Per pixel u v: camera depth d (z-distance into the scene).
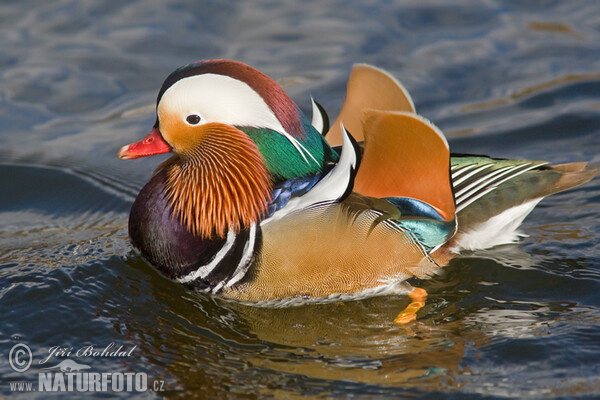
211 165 10.71
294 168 10.56
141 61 17.28
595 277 11.48
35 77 16.91
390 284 11.11
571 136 15.38
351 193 10.56
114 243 12.62
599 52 17.52
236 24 18.55
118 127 15.84
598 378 9.26
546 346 9.88
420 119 10.17
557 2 19.41
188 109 10.45
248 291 10.70
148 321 10.66
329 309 10.99
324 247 10.34
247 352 10.06
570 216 13.27
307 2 19.47
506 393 9.03
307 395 9.13
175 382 9.45
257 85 10.33
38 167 14.86
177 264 10.95
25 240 12.83
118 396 9.22
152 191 11.19
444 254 11.69
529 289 11.32
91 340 10.24
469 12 19.02
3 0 19.22
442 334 10.36
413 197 10.81
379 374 9.52
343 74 16.91
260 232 10.42
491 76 17.00
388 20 18.70
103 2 19.31
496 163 11.77
